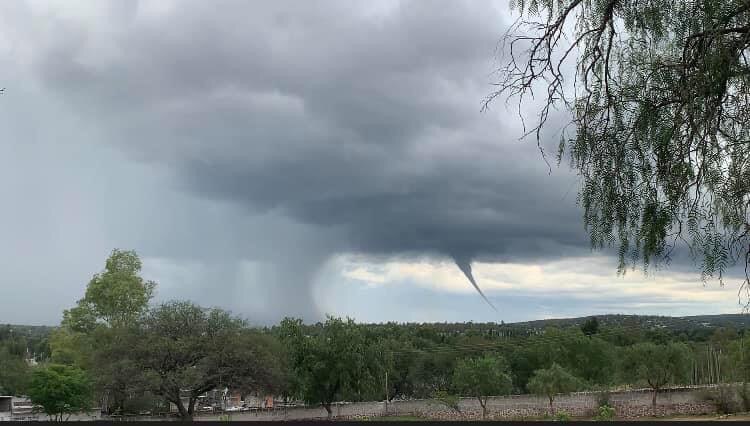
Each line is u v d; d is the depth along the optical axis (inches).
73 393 1873.8
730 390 1950.1
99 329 2377.0
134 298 2603.3
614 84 269.4
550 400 2150.6
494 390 2410.2
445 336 5187.0
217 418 1776.6
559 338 4087.1
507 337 5226.4
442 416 2170.3
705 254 241.1
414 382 3659.0
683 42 259.6
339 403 2358.5
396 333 4485.7
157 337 1694.1
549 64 276.5
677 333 4633.4
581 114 268.2
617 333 4687.5
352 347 2369.6
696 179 245.0
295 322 2415.1
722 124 248.2
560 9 280.7
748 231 237.8
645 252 249.3
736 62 241.4
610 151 260.2
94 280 2630.4
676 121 246.4
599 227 259.9
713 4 244.7
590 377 3998.5
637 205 253.6
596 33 276.1
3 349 3558.1
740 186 238.2
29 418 2018.9
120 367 1631.4
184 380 1605.6
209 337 1759.4
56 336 2610.7
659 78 260.5
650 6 266.8
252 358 1739.7
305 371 2337.6
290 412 2231.8
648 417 1881.2
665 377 2615.7
